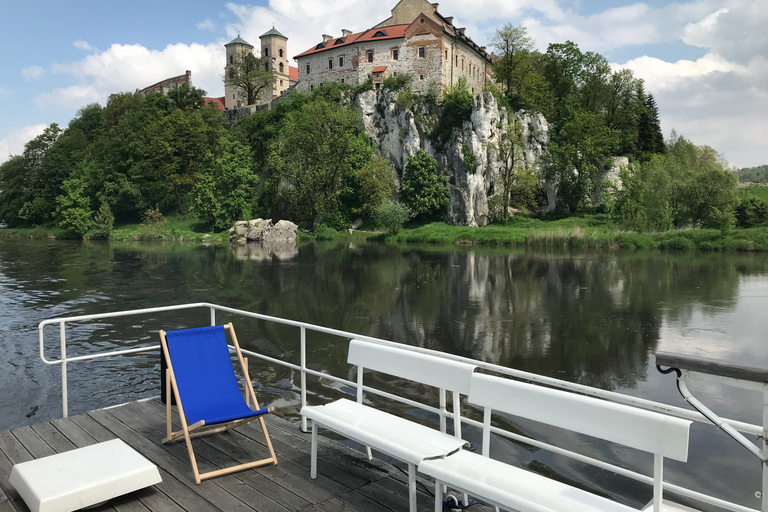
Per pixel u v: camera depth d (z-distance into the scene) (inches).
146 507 142.3
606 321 722.2
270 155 2687.0
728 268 1272.1
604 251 1713.8
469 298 883.4
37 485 136.2
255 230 2226.9
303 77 3280.0
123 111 3695.9
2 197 3415.4
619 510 99.7
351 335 180.7
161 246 2031.3
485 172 2534.5
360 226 2519.7
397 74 2819.9
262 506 143.0
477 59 3193.9
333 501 146.2
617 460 311.7
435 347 592.4
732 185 1926.7
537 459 309.4
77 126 3796.8
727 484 285.7
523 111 2834.6
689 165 2647.6
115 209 2832.2
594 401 110.0
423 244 2052.2
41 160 3513.8
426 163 2496.3
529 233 1995.6
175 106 3166.8
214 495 149.3
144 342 586.6
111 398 416.5
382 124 2768.2
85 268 1304.1
